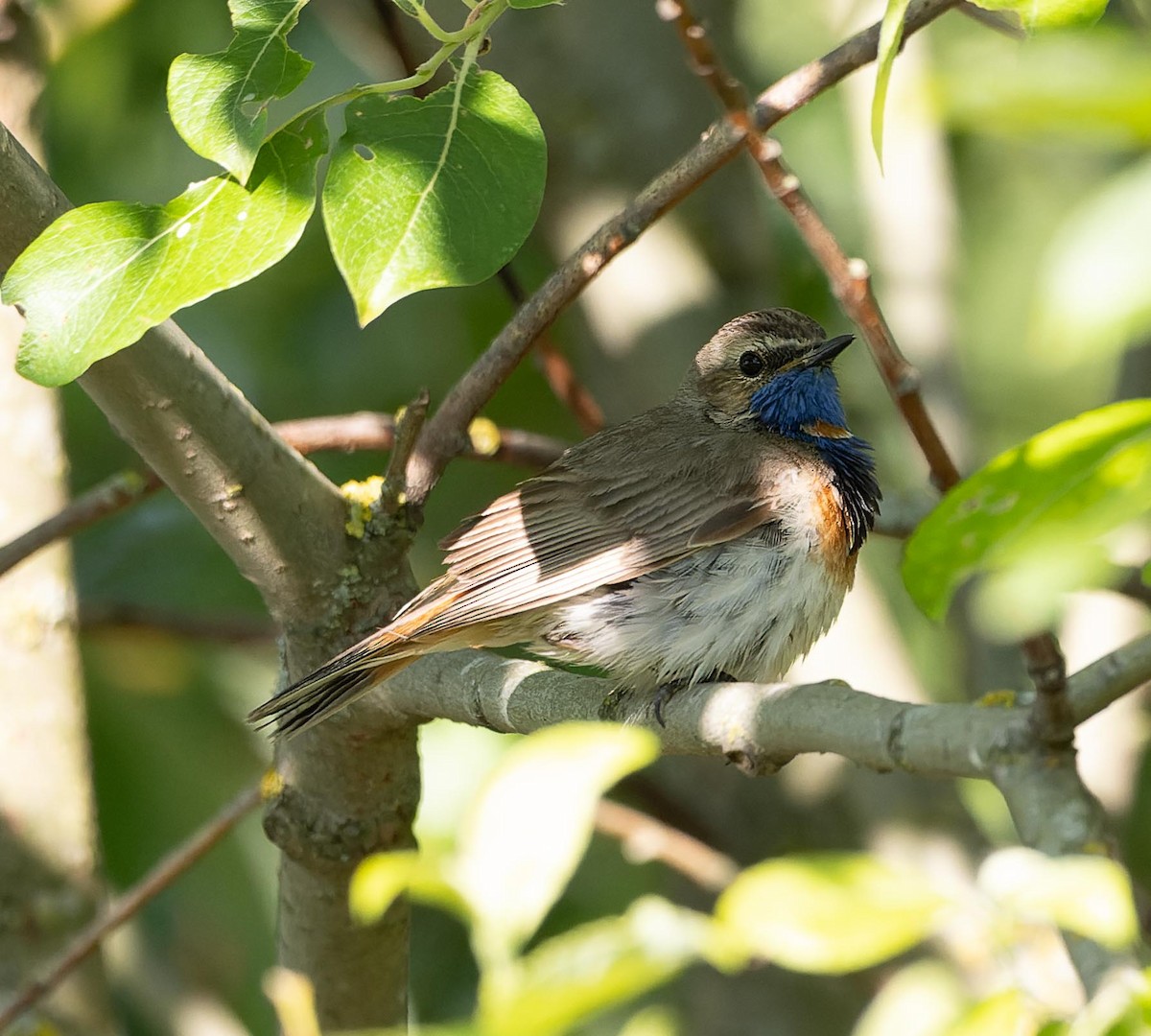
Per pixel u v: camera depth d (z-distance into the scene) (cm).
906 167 1513
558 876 419
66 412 1681
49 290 732
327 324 1730
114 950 1353
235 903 1398
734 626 1102
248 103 713
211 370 859
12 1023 1117
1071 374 1961
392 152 735
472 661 945
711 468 1137
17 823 1159
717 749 778
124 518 1614
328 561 929
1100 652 1357
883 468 1630
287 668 995
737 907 420
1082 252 350
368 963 1010
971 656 1370
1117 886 420
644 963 409
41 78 1201
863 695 677
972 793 1537
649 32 1377
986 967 735
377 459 1628
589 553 1112
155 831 1390
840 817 1377
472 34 736
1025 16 659
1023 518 459
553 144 1375
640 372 1365
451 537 1149
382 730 953
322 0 1476
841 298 760
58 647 1188
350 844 975
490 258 723
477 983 1513
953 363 1491
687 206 1384
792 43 1909
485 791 431
